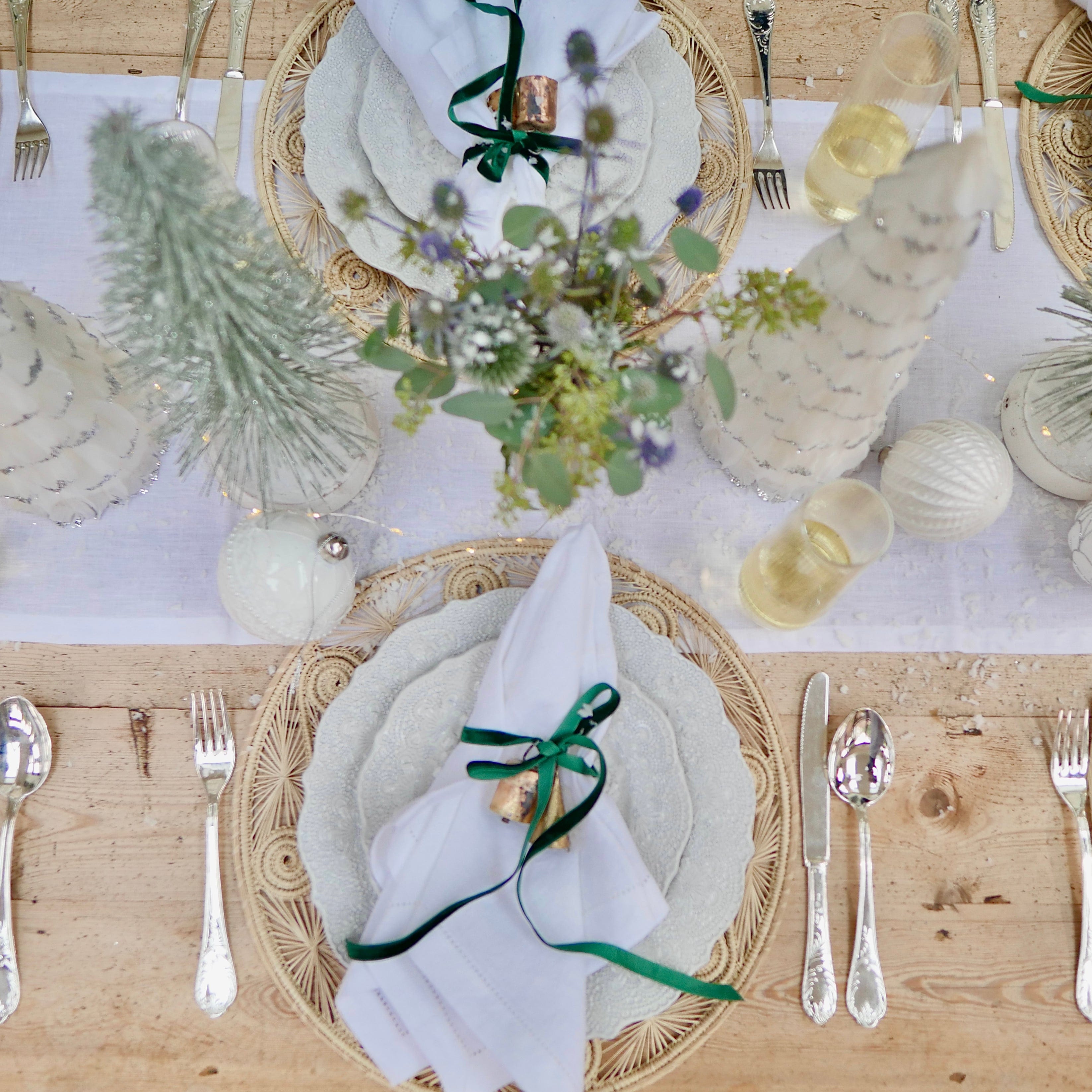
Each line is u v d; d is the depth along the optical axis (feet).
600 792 2.44
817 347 2.26
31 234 3.05
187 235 1.81
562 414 2.02
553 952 2.42
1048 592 2.97
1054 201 3.21
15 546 2.89
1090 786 2.90
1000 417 3.02
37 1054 2.61
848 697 2.94
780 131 3.23
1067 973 2.78
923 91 2.73
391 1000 2.41
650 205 2.97
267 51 3.18
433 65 2.81
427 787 2.65
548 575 2.66
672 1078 2.68
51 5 3.21
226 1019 2.65
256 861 2.65
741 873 2.63
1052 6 3.34
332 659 2.82
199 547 2.92
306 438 2.41
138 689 2.84
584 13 2.84
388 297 2.98
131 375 2.50
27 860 2.72
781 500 3.01
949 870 2.83
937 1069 2.70
